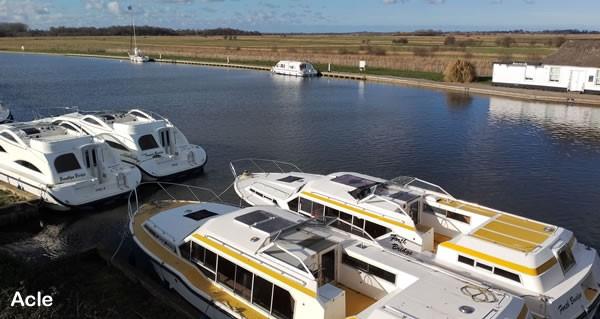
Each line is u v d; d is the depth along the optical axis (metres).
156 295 14.60
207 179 28.28
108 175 23.81
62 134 26.62
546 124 43.59
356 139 37.84
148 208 19.05
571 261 13.92
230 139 37.59
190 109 50.78
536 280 12.74
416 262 13.36
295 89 68.88
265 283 12.94
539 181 28.23
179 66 105.75
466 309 10.77
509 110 50.84
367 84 75.50
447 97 60.59
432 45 154.88
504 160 32.34
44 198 22.28
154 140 27.55
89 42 185.88
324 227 14.94
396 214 16.03
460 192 26.59
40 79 76.12
